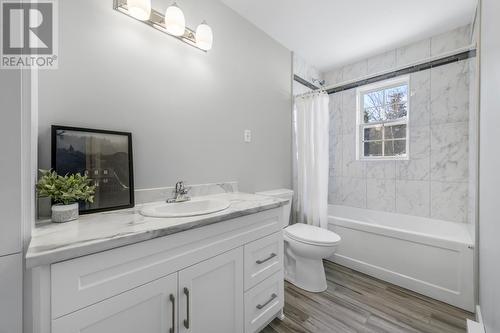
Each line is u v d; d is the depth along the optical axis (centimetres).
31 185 78
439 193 226
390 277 195
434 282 173
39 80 100
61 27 106
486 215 116
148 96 137
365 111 287
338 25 212
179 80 152
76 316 69
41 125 101
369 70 275
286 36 229
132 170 126
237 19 193
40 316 64
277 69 238
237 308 120
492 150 99
